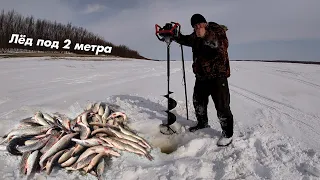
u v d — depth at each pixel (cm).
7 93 870
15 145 393
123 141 420
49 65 1858
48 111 619
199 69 453
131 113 592
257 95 860
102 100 741
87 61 2492
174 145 469
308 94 896
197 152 428
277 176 348
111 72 1545
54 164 374
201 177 356
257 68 1756
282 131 523
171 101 504
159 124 532
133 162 395
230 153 409
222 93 431
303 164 371
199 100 486
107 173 364
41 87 1006
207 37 422
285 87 1015
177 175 355
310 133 520
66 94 852
